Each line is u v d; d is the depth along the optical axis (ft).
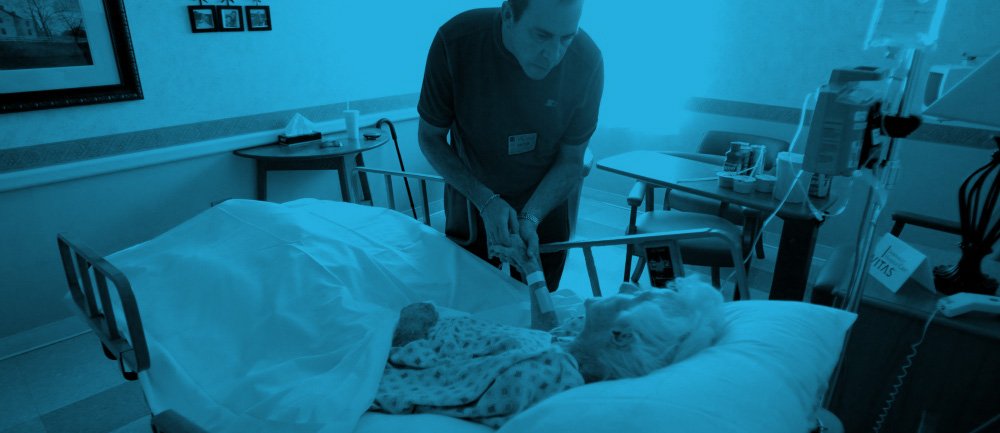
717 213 9.27
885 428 4.62
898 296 4.38
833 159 3.18
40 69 7.23
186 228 5.28
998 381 3.96
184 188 9.04
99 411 6.42
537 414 2.36
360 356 3.67
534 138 5.00
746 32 10.48
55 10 7.22
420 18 12.01
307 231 4.92
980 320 4.00
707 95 11.35
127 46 7.91
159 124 8.55
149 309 4.28
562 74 4.64
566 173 5.21
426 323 3.94
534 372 2.93
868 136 3.11
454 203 5.76
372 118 11.42
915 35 2.83
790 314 3.10
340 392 3.34
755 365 2.54
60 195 7.77
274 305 4.19
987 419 4.08
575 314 4.60
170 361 3.76
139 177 8.50
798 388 2.52
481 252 5.97
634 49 12.10
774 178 7.07
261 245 4.78
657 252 4.88
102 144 8.00
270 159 9.16
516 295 5.03
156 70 8.36
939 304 4.16
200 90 8.91
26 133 7.31
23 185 7.31
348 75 10.97
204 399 3.53
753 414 2.22
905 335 4.28
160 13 8.25
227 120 9.32
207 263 4.60
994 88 3.02
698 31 11.10
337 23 10.54
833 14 9.36
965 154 8.66
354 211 5.86
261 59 9.57
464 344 3.62
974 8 8.09
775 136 10.59
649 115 12.29
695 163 8.59
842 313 3.20
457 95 4.73
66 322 8.02
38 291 7.79
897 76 3.05
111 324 3.94
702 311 3.14
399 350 3.73
